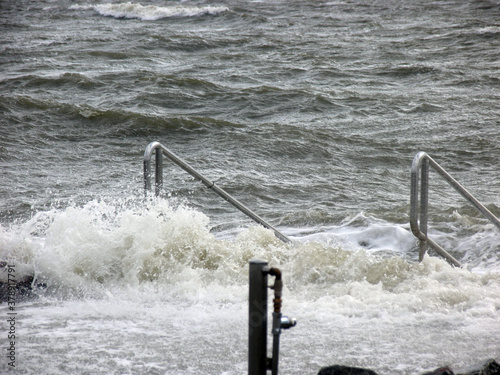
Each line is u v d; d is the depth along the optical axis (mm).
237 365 10719
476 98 70750
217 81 80500
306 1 183000
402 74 87000
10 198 33156
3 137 49938
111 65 90312
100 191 35719
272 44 111250
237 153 47750
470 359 11023
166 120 55625
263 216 31047
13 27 135125
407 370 10562
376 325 12805
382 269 16109
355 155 48188
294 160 46500
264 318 8430
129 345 11578
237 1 185000
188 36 113875
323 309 13805
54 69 85625
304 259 16625
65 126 54938
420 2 176875
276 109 66438
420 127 57969
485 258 23562
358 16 154250
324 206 34062
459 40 113438
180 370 10484
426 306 13852
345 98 70875
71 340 11789
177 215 17688
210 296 14859
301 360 10938
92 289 15375
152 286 15688
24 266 16109
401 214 29891
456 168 44750
